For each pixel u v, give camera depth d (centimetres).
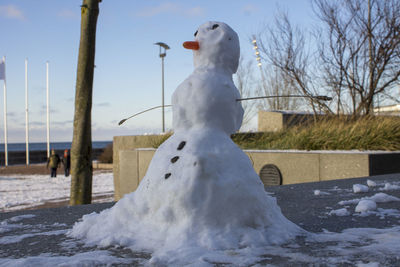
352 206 458
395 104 1385
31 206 1076
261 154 919
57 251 280
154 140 1362
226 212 288
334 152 821
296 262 240
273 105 2214
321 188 621
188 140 313
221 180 290
